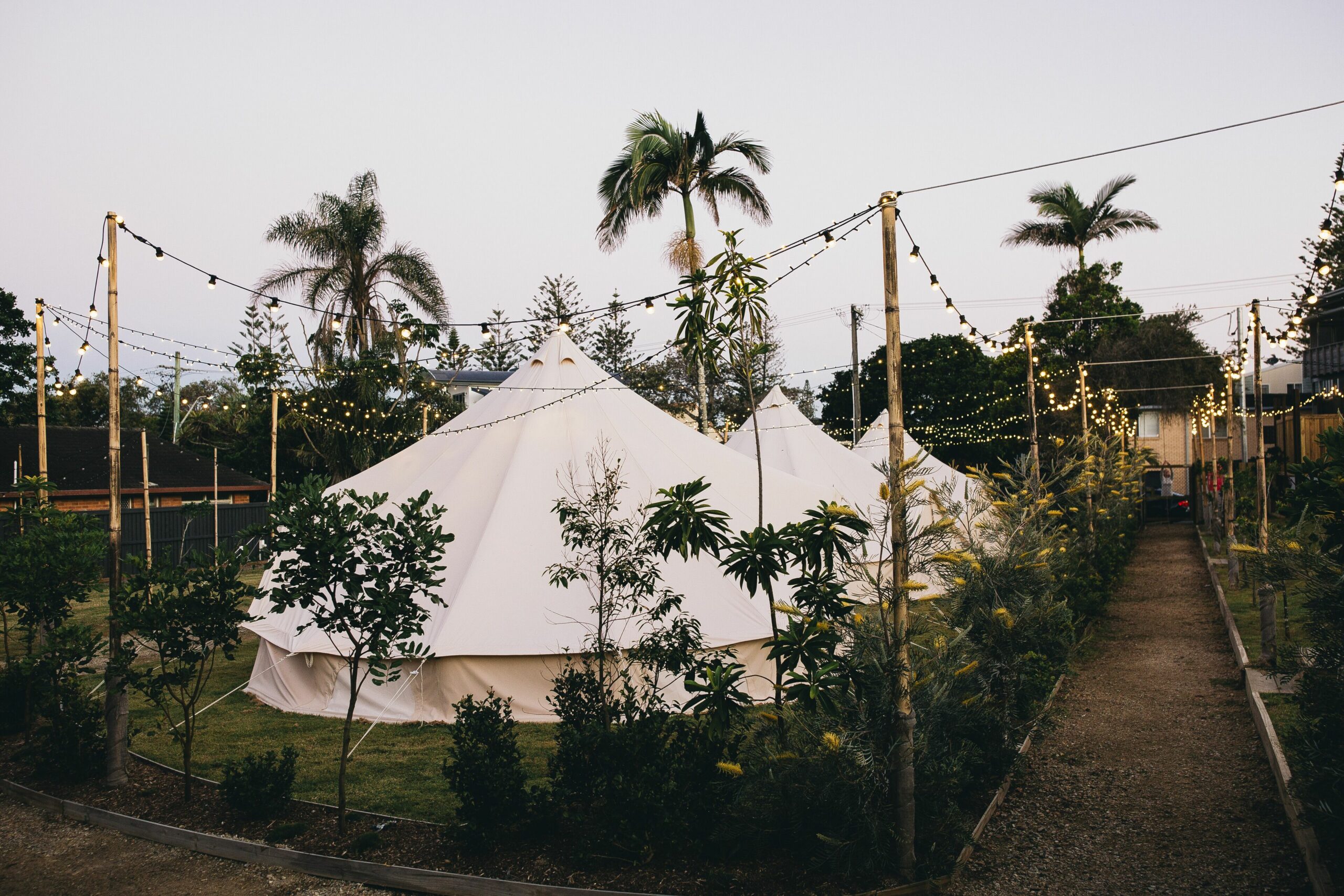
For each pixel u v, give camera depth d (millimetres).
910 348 35312
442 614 9508
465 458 11766
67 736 7543
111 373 7586
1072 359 31984
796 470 17859
